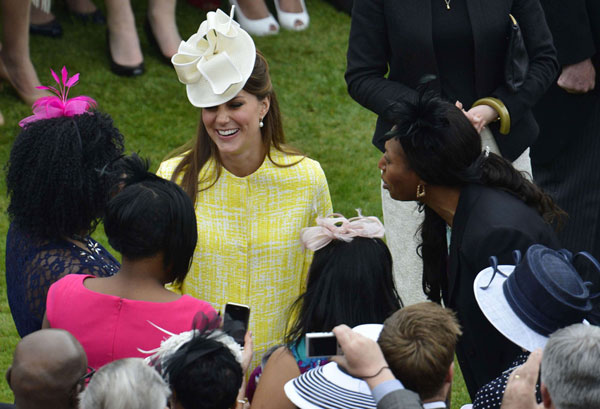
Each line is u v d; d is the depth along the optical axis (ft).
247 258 44.21
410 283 59.11
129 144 83.66
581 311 34.91
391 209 58.59
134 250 33.88
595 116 69.05
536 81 54.34
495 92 53.93
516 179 41.24
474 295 39.75
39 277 36.29
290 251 44.45
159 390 27.17
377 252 36.55
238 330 36.47
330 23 108.58
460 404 57.82
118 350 33.63
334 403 30.60
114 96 89.97
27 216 36.88
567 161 70.79
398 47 54.39
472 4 53.01
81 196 36.70
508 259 38.83
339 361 29.40
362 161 86.12
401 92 54.19
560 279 35.22
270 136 44.34
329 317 35.76
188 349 29.09
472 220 39.96
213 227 44.24
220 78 41.93
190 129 87.10
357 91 56.24
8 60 85.92
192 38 43.57
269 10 108.58
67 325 34.06
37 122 37.55
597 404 27.63
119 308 33.83
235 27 42.93
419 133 40.14
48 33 96.02
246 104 42.47
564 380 28.17
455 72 54.49
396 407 27.48
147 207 33.81
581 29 66.13
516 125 54.95
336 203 79.77
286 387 31.83
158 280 34.94
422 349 29.14
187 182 44.32
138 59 93.04
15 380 29.60
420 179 41.42
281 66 99.25
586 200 70.38
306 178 44.68
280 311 45.03
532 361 31.24
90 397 26.96
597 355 27.89
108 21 93.04
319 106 93.76
